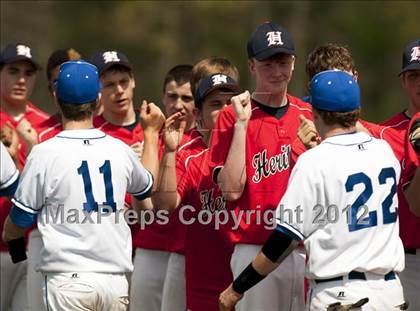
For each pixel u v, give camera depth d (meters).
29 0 117.75
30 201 23.44
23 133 29.14
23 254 25.16
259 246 24.92
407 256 26.89
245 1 126.25
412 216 26.61
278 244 21.70
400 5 133.25
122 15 123.81
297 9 127.62
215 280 26.64
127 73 30.64
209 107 26.64
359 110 22.27
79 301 23.06
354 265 21.39
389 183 21.98
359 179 21.64
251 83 109.88
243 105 24.91
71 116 23.80
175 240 28.11
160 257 29.58
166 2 125.00
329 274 21.45
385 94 131.62
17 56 33.22
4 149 25.47
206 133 26.89
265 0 126.75
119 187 23.64
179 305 28.31
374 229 21.64
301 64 124.25
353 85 22.06
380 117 128.88
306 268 22.08
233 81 26.58
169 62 123.00
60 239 23.25
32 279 27.55
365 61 131.88
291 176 21.94
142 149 26.73
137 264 29.89
